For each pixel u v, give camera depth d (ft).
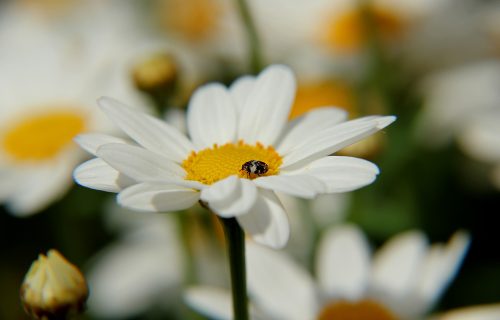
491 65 0.91
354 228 0.66
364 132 0.48
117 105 0.51
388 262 0.64
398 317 0.61
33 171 0.73
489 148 0.78
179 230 0.66
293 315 0.61
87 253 0.77
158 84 0.67
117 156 0.48
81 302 0.50
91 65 0.83
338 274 0.63
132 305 0.79
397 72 0.91
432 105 0.85
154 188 0.47
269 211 0.47
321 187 0.46
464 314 0.61
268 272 0.63
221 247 0.76
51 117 0.77
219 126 0.54
